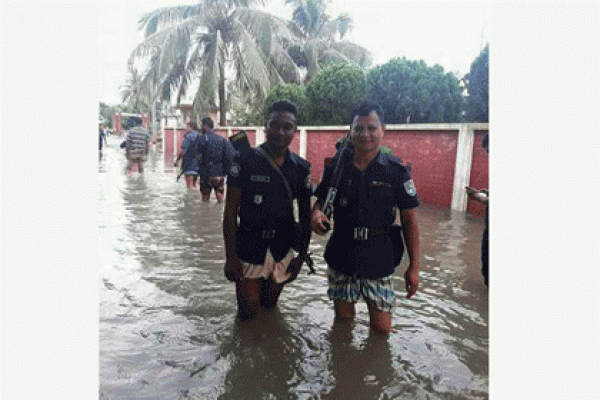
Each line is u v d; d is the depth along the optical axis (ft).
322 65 71.72
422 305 11.88
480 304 11.99
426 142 29.04
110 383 8.07
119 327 10.25
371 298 9.68
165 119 112.37
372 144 9.27
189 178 33.40
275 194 10.27
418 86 35.83
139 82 79.25
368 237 9.57
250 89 67.92
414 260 9.70
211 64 67.15
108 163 56.59
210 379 8.30
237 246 10.43
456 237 19.34
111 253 15.87
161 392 7.88
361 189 9.48
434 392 8.06
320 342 9.72
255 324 10.55
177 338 9.78
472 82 32.73
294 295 12.43
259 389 8.04
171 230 19.65
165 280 13.29
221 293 12.40
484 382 8.36
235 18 69.82
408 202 9.49
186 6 72.38
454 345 9.75
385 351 9.39
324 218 9.49
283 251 10.68
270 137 10.05
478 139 25.49
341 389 8.09
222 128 60.13
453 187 27.09
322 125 46.32
